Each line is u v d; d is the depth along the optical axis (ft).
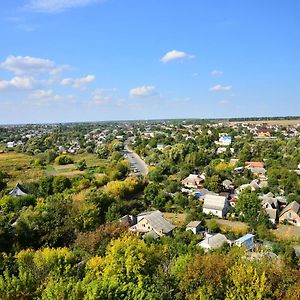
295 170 366.22
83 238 147.02
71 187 301.84
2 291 84.48
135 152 575.79
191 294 93.25
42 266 113.09
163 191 289.53
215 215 250.16
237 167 388.78
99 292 79.20
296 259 157.48
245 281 89.40
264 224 226.38
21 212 206.49
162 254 124.47
